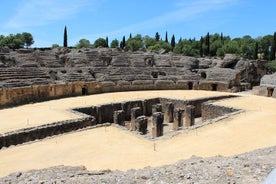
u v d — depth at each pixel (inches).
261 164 578.2
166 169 615.5
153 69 2920.8
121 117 1727.4
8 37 4542.3
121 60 2923.2
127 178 555.8
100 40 4790.8
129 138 1214.9
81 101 2081.7
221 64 3196.4
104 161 957.2
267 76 2652.6
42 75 2342.5
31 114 1652.3
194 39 5398.6
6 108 1836.9
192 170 576.4
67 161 956.0
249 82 3203.7
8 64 2388.0
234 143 1132.5
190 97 2274.9
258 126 1365.7
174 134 1264.8
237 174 530.6
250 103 2006.6
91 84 2469.2
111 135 1254.3
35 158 984.3
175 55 3344.0
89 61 2812.5
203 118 1984.5
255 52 4343.0
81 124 1493.6
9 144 1224.8
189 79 2910.9
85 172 655.1
